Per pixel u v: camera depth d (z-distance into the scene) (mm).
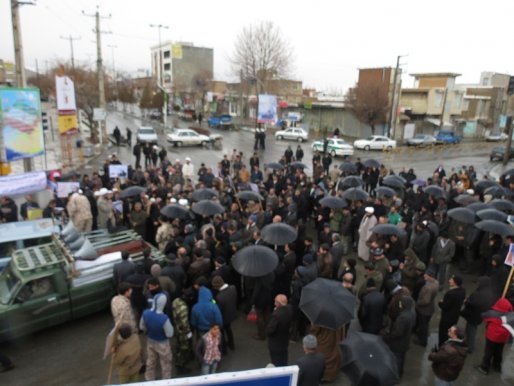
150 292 6766
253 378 2787
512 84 29406
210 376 2717
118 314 6629
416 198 14367
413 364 7309
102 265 8172
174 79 101562
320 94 81312
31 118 16328
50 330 7984
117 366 5766
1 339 6996
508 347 8062
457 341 5781
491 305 7207
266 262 7301
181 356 6730
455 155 40250
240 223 11148
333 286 6367
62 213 12258
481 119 63938
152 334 6129
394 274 8188
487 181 16156
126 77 104938
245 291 8898
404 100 55688
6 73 66312
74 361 7094
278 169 17719
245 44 53844
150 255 8711
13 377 6652
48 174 16156
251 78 52375
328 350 6625
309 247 9070
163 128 50688
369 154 38125
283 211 12359
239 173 18750
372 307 6809
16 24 16219
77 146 29266
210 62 113625
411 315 6512
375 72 49281
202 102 76562
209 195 12500
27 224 9859
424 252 9930
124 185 14992
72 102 24391
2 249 8930
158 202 11820
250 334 8172
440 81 58031
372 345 4945
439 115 56125
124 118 67688
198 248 8164
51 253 7906
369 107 46656
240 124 59000
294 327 7785
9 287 7316
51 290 7480
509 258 7930
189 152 33406
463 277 11102
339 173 20219
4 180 13758
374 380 4582
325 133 52188
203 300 6625
